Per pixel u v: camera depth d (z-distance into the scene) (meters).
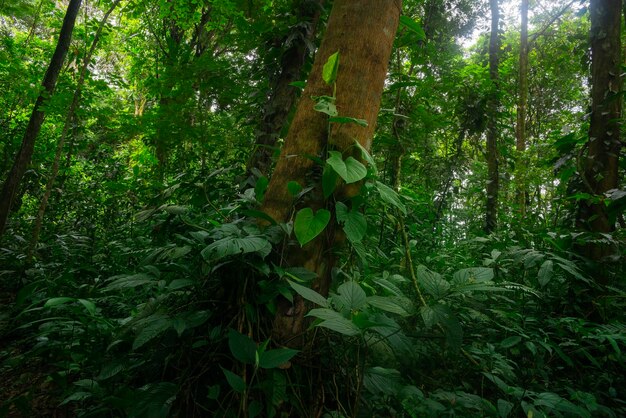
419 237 4.64
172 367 1.71
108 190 6.04
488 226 5.98
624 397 2.09
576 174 3.45
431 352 2.23
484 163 8.20
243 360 1.38
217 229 1.75
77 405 2.09
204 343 1.59
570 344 2.17
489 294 2.74
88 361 2.00
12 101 7.49
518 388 1.76
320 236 1.83
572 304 2.77
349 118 1.74
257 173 2.96
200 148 5.68
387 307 1.52
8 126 7.07
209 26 8.19
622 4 3.57
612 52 3.30
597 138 3.27
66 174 6.67
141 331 1.56
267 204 1.93
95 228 5.50
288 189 1.77
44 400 2.23
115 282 1.80
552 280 3.05
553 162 3.80
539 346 2.16
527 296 2.96
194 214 3.00
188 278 1.77
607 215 3.11
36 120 4.49
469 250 4.72
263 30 4.25
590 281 2.70
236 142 5.91
